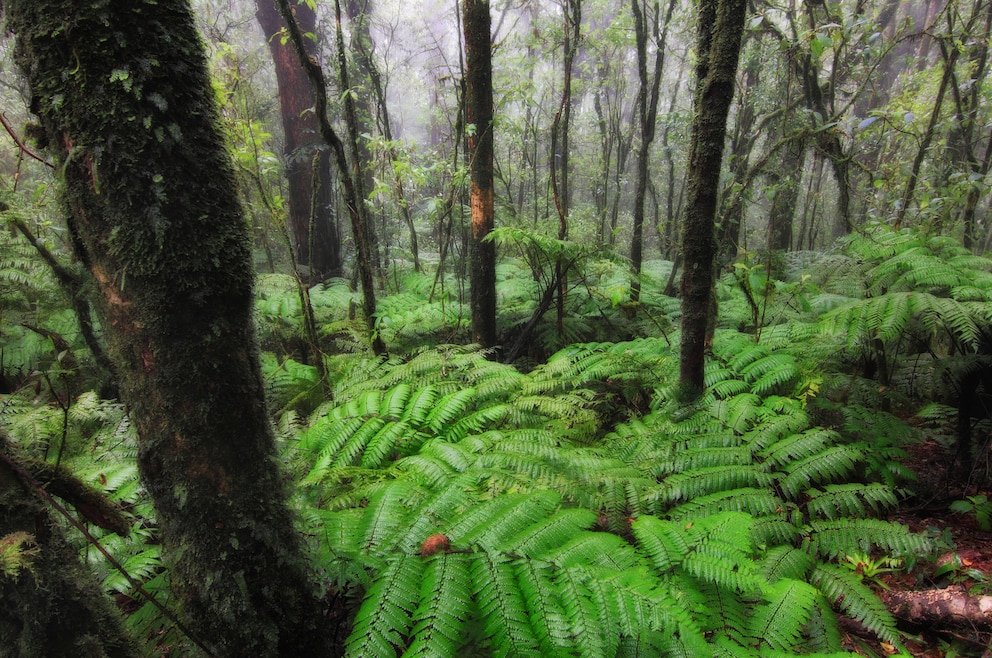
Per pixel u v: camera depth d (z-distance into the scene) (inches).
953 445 119.8
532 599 61.9
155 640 64.6
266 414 49.8
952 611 79.4
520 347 211.8
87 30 36.0
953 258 142.7
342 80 159.5
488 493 93.3
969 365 107.9
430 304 220.7
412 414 126.3
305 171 334.3
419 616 60.0
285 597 50.5
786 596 76.6
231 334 44.3
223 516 45.9
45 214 129.1
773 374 135.7
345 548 70.6
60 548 43.3
